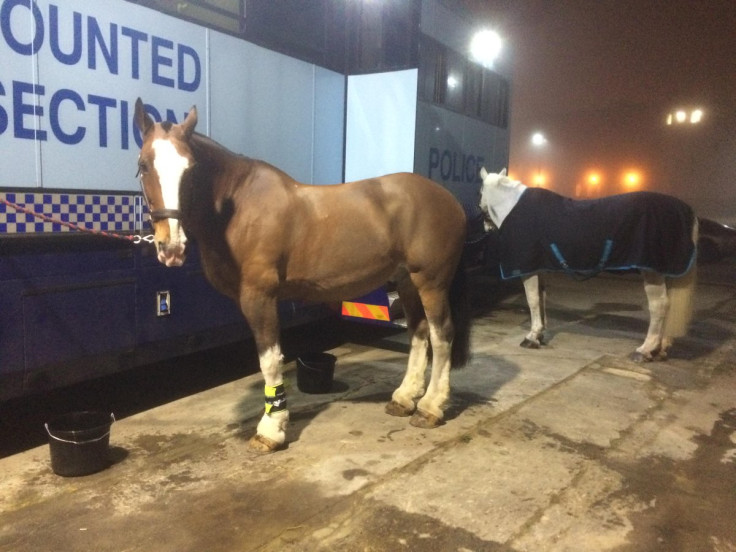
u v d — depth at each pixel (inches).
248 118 166.6
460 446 133.5
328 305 200.2
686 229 194.5
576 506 109.1
